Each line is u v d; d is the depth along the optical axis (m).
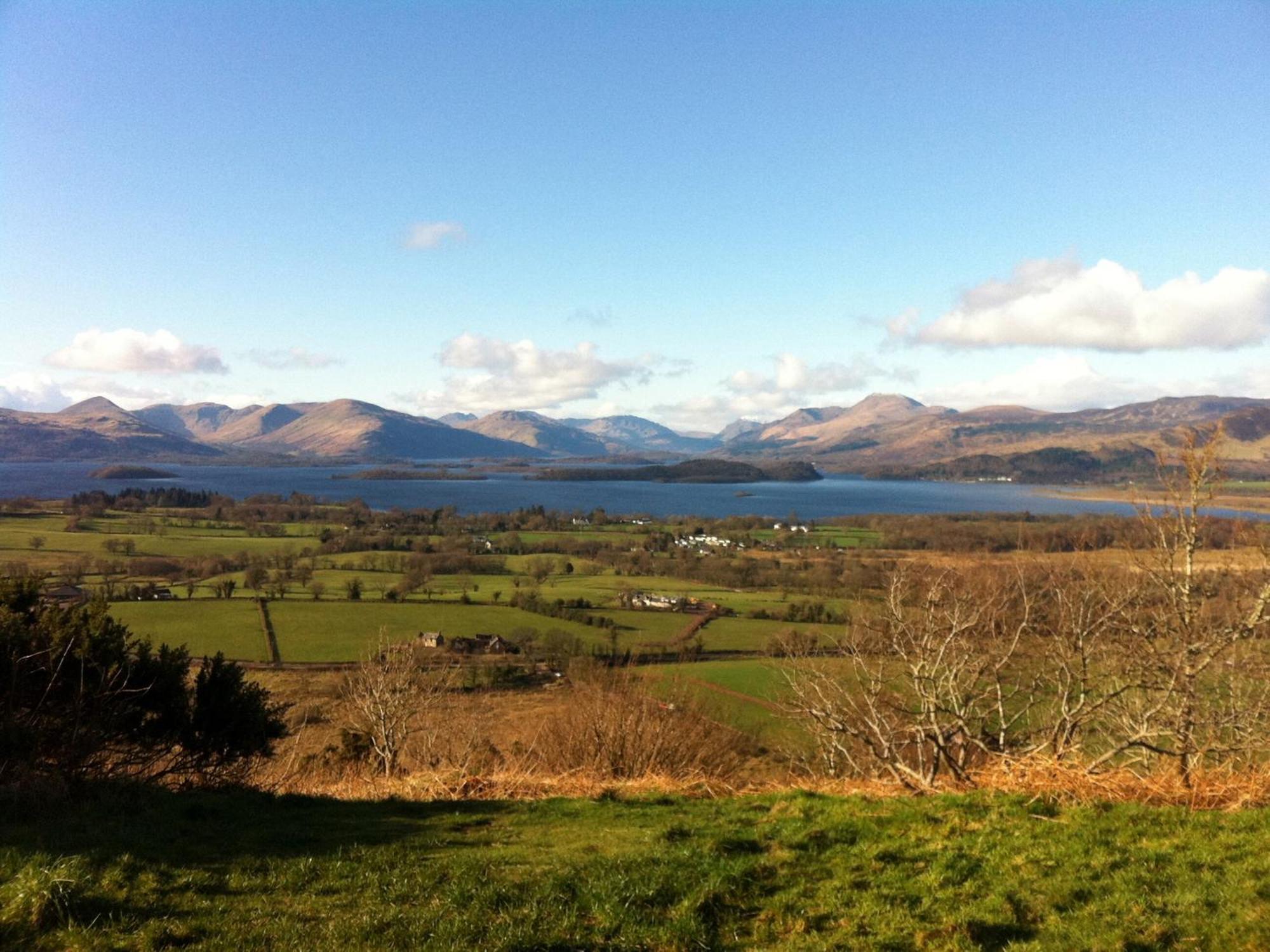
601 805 10.95
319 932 6.07
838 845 8.16
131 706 11.30
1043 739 12.55
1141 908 6.23
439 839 8.97
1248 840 7.44
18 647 10.01
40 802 9.09
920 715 12.38
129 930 5.94
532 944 5.93
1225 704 10.62
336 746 19.09
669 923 6.34
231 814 9.91
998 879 7.04
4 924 5.80
